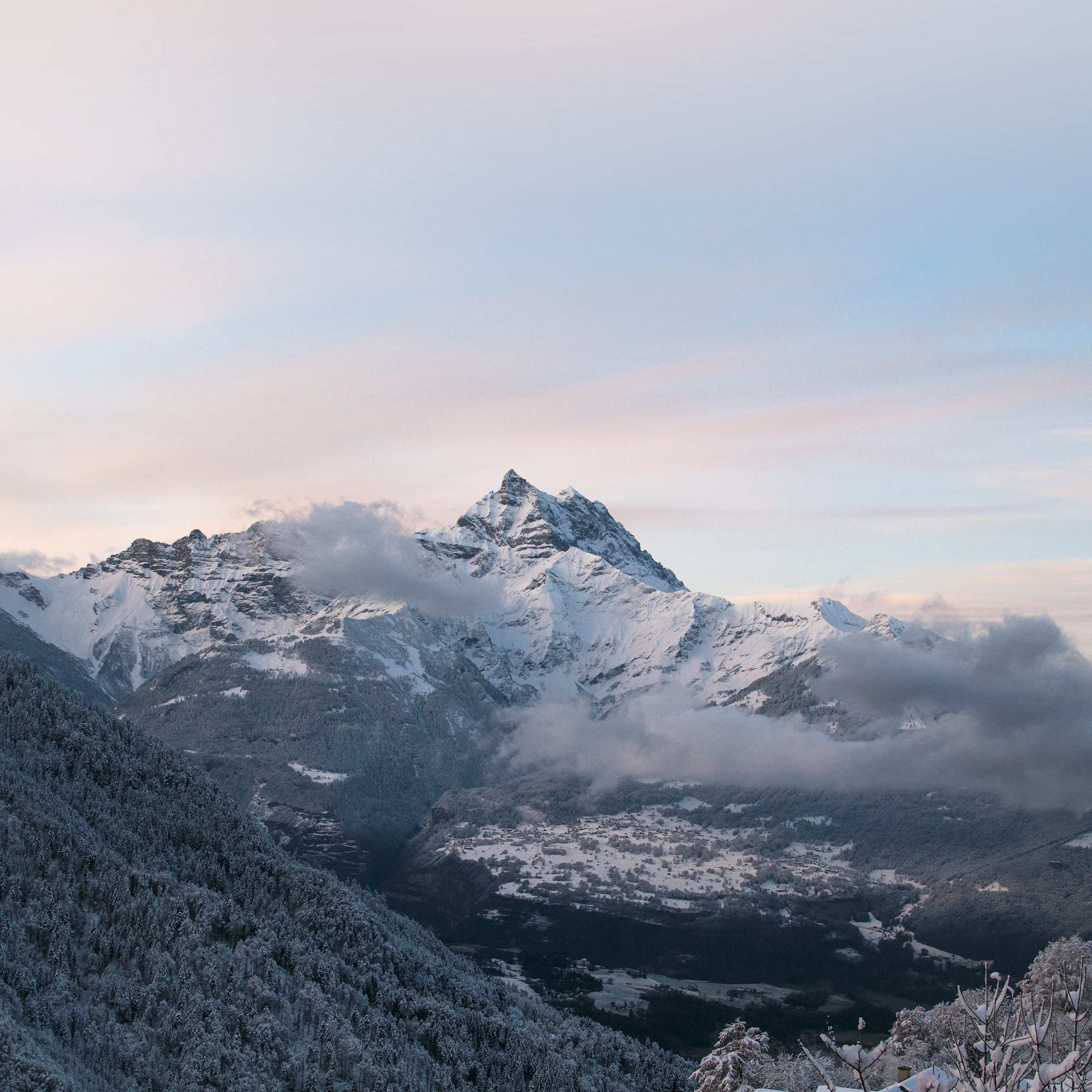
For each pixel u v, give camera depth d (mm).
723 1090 160500
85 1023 162875
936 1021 178750
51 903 182375
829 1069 169250
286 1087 166625
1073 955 180125
